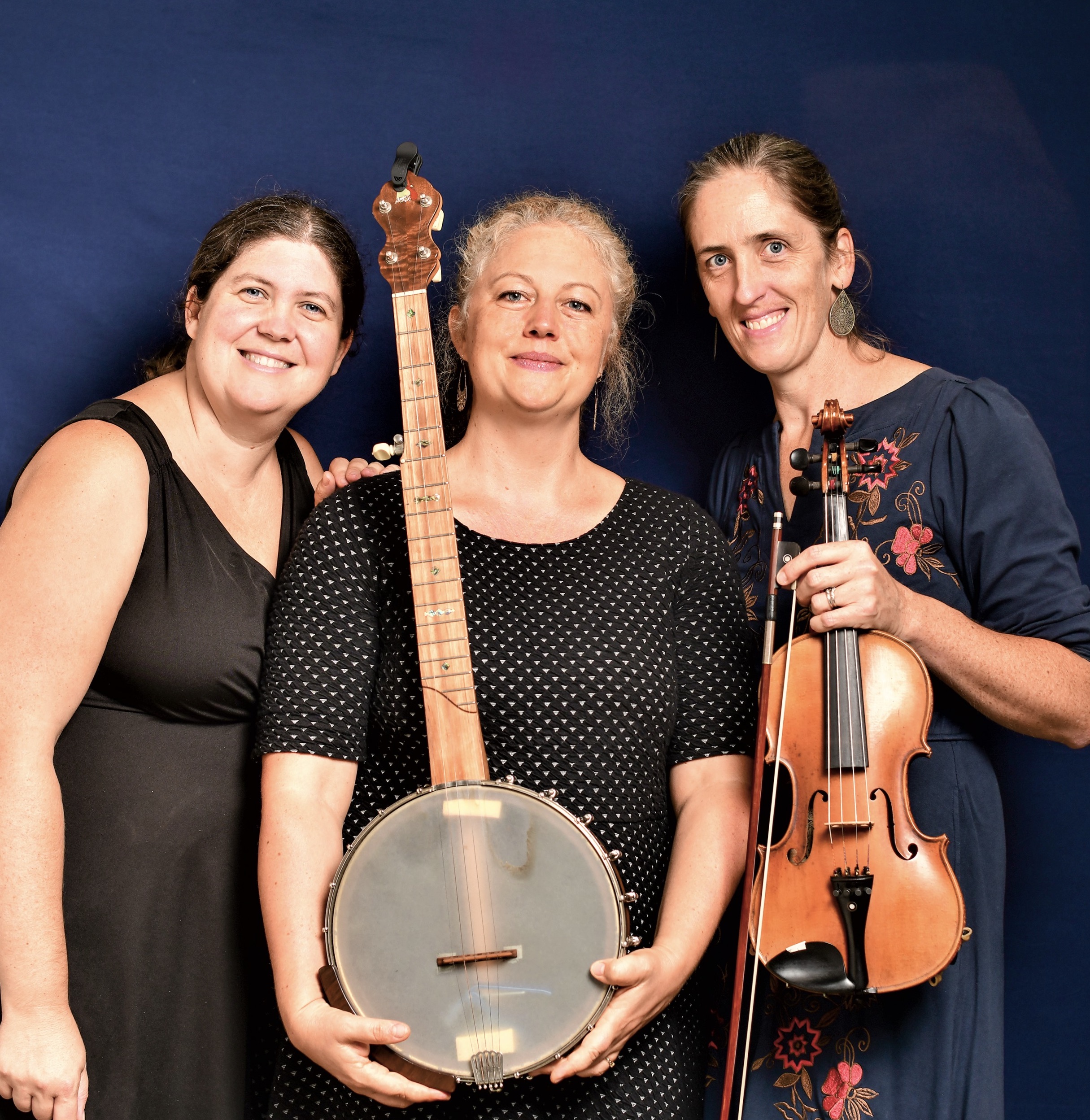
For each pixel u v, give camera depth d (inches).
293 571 66.1
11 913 62.9
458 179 99.0
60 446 68.6
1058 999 97.1
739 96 100.7
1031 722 72.0
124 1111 68.2
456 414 90.9
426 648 61.4
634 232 100.4
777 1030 75.5
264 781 62.7
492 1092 60.0
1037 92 101.2
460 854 57.4
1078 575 76.1
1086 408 100.4
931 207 100.4
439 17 98.9
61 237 94.7
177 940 70.3
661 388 101.0
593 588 66.7
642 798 64.8
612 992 56.1
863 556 66.4
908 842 65.8
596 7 100.0
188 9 96.3
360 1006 55.9
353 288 76.7
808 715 67.9
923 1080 71.5
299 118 97.5
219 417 73.9
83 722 69.7
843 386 82.8
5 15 94.2
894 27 101.0
